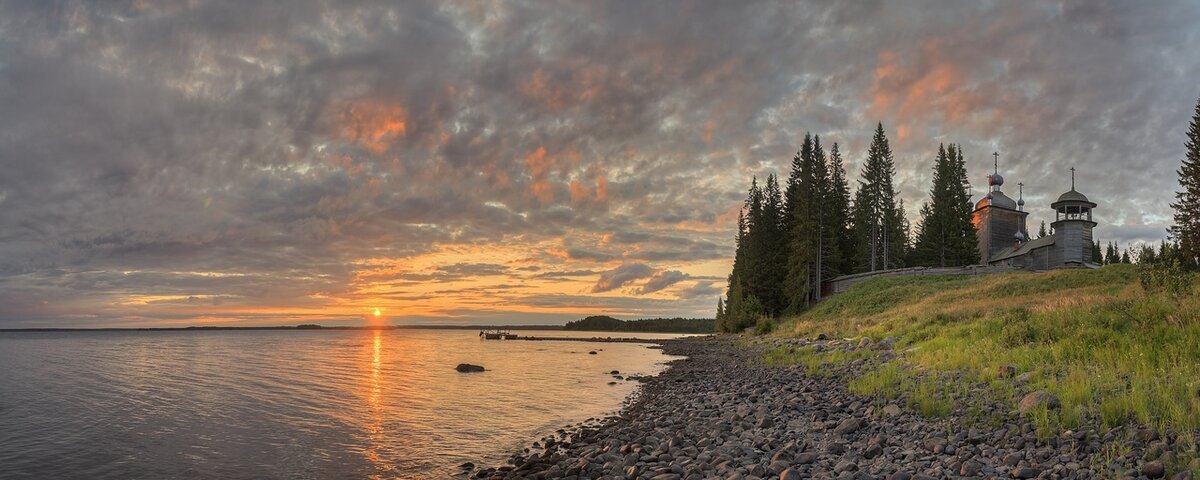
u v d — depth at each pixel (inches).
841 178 2994.6
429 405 829.2
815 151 2687.0
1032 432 377.1
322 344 3474.4
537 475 427.8
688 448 453.7
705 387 861.2
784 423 512.7
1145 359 499.8
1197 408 348.8
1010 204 2982.3
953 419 438.0
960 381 567.5
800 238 2591.0
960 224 2906.0
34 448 582.2
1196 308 627.2
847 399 593.0
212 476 480.1
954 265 2883.9
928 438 398.3
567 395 918.4
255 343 3752.5
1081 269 1782.7
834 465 373.1
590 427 634.8
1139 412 361.4
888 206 2952.8
